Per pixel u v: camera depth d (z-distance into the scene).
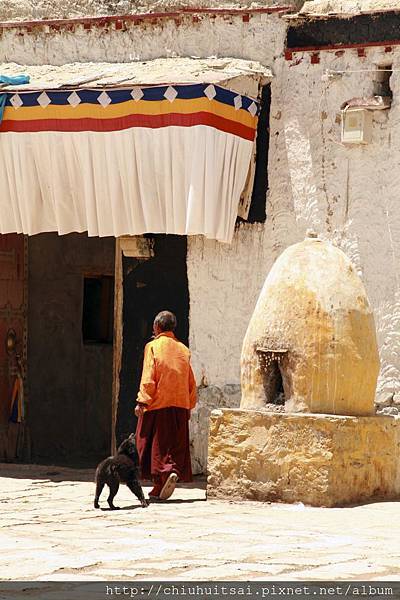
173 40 18.53
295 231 17.55
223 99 16.78
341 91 17.25
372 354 14.96
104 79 17.61
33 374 22.88
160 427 14.99
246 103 17.27
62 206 17.77
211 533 12.02
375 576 9.59
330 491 14.26
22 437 22.25
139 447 15.10
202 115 16.55
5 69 19.31
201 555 10.52
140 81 17.02
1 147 17.84
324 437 14.30
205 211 16.81
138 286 18.59
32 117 17.58
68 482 17.34
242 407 15.33
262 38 17.89
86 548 10.90
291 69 17.64
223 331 17.97
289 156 17.59
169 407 14.99
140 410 15.00
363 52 17.06
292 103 17.61
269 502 14.59
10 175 17.88
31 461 22.03
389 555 10.71
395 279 16.73
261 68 17.78
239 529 12.38
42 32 19.36
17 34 19.50
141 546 11.05
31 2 19.45
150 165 17.00
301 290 14.92
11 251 21.89
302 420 14.41
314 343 14.69
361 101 16.84
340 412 14.74
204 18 18.31
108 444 24.66
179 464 15.04
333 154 17.28
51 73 18.83
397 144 16.80
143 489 16.39
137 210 17.30
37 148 17.62
